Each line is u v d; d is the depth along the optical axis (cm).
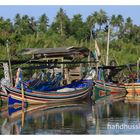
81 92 4853
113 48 8931
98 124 3350
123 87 5750
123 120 3531
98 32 9200
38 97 4472
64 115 3816
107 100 5072
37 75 5131
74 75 5541
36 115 3828
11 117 3725
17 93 4325
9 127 3272
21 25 9800
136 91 5759
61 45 7294
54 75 5056
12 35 6688
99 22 9850
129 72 6394
